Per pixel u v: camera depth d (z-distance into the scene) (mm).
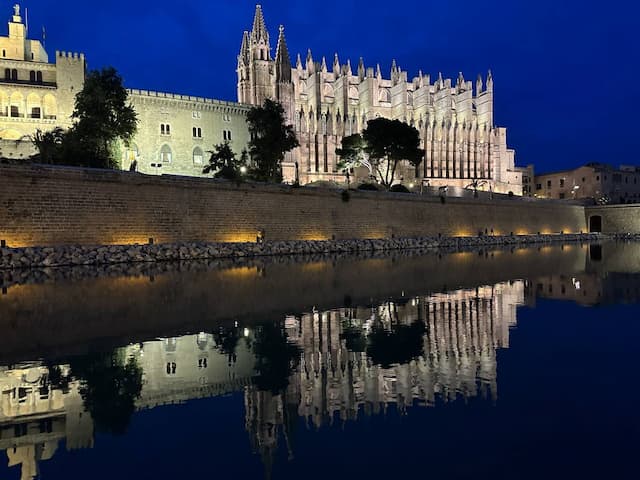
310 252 46844
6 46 69500
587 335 12375
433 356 10648
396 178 100938
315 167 96188
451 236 64000
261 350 11344
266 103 63406
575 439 6332
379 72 110938
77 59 65250
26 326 13898
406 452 6055
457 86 121062
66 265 31828
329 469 5641
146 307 16953
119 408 7762
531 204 77562
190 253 38219
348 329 13523
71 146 47469
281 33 91875
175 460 5961
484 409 7449
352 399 8039
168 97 71188
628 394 8000
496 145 117375
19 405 7867
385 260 38406
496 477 5375
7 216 31344
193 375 9461
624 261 36812
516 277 25953
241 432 6809
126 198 37094
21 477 5547
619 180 118312
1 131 60250
